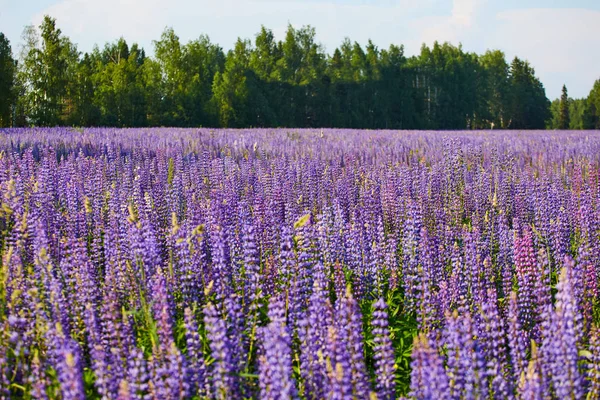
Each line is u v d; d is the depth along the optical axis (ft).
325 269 26.55
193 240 26.50
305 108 330.34
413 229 29.22
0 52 235.20
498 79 468.75
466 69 427.33
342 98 351.25
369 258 27.71
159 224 33.12
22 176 40.24
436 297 24.68
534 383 16.10
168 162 54.60
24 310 19.99
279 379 15.48
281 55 361.10
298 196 41.75
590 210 31.94
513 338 19.58
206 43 391.86
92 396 18.47
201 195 41.06
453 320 17.60
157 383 16.08
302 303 23.77
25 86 247.91
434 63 415.03
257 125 289.74
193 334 17.90
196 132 104.94
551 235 33.60
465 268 26.89
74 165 47.88
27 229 27.14
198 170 50.80
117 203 34.65
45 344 18.45
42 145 61.67
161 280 20.76
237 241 26.76
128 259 24.81
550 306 18.40
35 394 15.89
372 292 27.37
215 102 283.18
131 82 274.16
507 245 31.60
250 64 342.23
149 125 255.91
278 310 17.31
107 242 26.89
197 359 17.90
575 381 16.89
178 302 24.09
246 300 23.95
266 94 312.91
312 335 18.86
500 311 25.53
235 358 18.02
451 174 51.80
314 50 352.69
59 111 247.70
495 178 48.06
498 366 18.84
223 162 56.13
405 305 25.84
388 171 48.60
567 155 66.44
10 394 17.11
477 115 437.17
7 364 17.61
